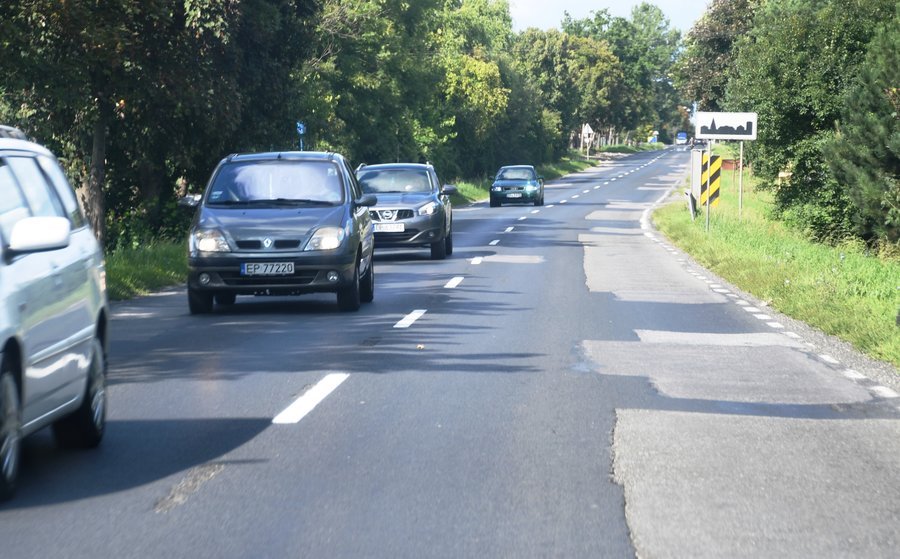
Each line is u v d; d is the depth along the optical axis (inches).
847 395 502.3
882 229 1518.2
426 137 3582.7
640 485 337.7
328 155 862.5
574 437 405.4
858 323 695.7
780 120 1787.6
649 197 3410.4
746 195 2847.0
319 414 442.6
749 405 474.9
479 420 433.1
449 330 703.1
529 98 4889.3
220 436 402.6
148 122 1625.2
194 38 1438.2
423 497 321.4
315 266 776.3
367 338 663.8
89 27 1263.5
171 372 543.2
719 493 329.4
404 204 1272.1
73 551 270.1
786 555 271.3
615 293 950.4
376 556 267.6
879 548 277.7
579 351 623.5
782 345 663.8
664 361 593.3
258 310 818.2
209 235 781.9
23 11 1248.2
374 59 2982.3
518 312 805.2
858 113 1517.0
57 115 1555.1
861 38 1710.1
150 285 999.6
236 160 848.9
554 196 3474.4
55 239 308.3
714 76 3378.4
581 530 290.0
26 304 311.0
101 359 390.3
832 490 335.3
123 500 316.2
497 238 1711.4
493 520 298.7
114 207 1868.8
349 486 333.1
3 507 308.2
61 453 375.9
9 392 300.7
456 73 4158.5
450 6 4894.2
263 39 1595.7
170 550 271.3
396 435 405.1
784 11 1787.6
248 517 300.0
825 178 1747.0
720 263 1194.0
